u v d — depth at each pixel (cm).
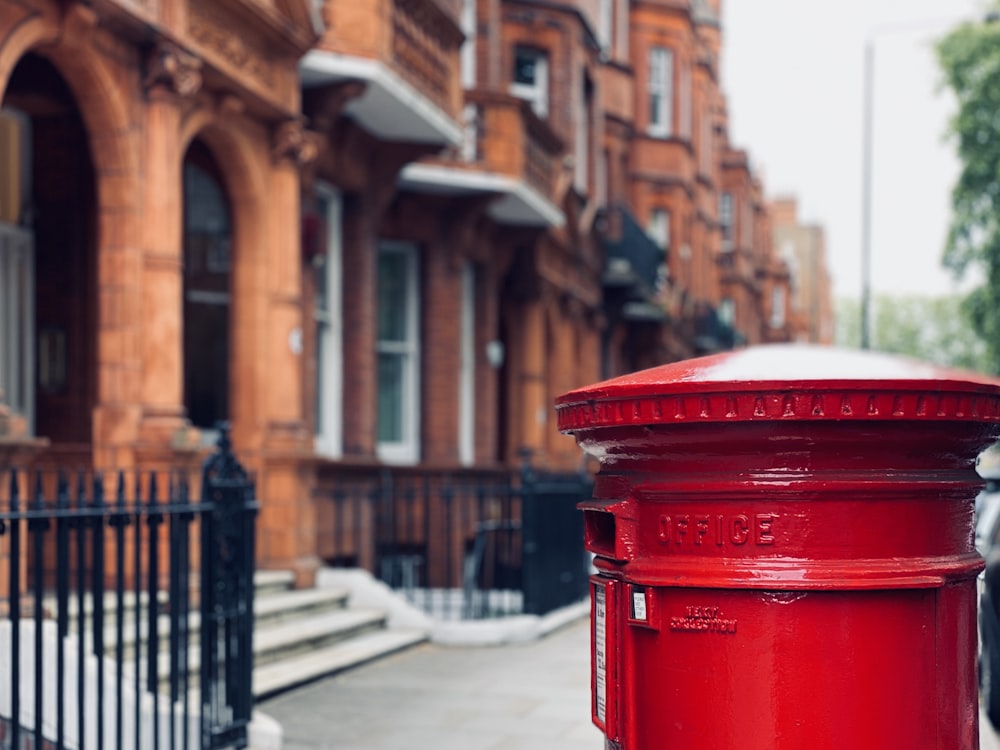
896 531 234
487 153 1620
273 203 1110
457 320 1664
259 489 1078
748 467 236
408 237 1609
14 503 507
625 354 3025
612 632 255
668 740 241
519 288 1939
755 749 231
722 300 4969
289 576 1079
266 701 819
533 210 1750
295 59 1109
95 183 1000
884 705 231
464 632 1084
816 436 230
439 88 1390
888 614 232
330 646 989
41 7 786
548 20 2098
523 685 891
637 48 3155
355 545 1371
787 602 231
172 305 908
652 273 2828
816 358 271
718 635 236
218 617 646
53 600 781
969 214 3198
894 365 251
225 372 1102
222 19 970
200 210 1096
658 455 244
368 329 1427
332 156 1319
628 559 250
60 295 1002
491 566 1623
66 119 1005
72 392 995
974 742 250
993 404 239
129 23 855
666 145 3200
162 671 716
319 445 1349
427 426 1628
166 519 868
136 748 563
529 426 1958
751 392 228
